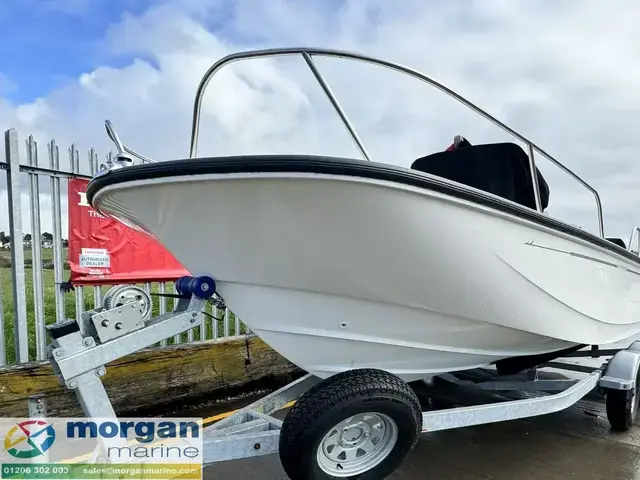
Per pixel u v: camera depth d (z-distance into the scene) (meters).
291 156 1.77
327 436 2.01
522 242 2.39
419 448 3.00
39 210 3.53
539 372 4.39
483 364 2.96
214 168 1.79
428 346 2.55
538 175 3.04
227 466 2.78
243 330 4.89
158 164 1.87
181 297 2.43
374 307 2.30
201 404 4.02
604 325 3.31
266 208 1.89
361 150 2.26
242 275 2.20
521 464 2.78
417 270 2.15
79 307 3.87
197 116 2.45
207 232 2.06
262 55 2.23
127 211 2.22
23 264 3.40
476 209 2.13
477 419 2.45
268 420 2.36
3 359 3.27
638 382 3.36
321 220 1.92
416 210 1.98
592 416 3.59
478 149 2.96
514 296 2.47
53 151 3.66
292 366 4.70
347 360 2.46
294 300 2.24
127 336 2.04
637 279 3.75
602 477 2.62
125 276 4.13
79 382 1.92
